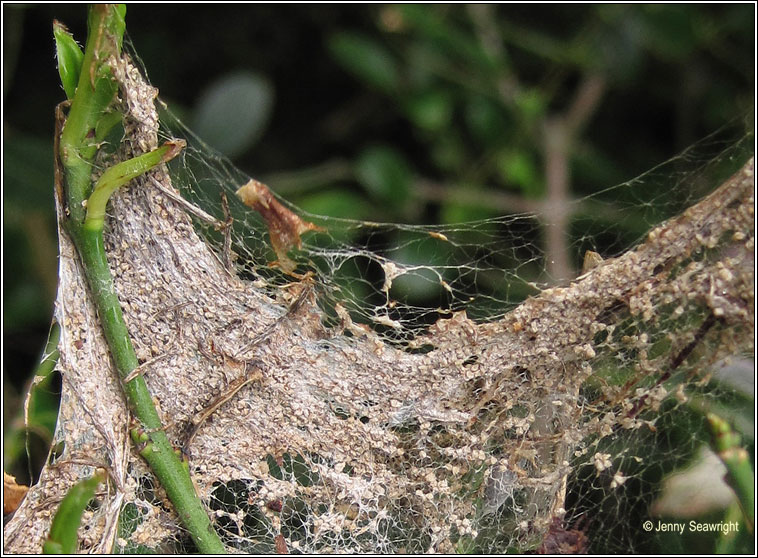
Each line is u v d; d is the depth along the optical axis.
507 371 0.27
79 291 0.25
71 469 0.25
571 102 0.45
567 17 0.43
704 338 0.26
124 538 0.26
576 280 0.27
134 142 0.25
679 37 0.38
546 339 0.27
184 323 0.26
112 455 0.25
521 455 0.27
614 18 0.39
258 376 0.26
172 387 0.26
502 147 0.41
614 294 0.26
